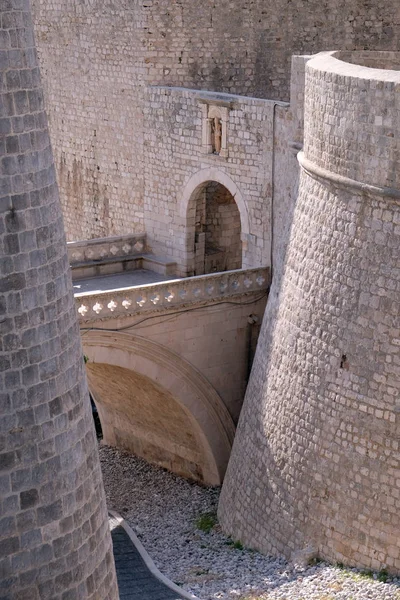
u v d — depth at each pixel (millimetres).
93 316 33281
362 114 25969
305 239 28844
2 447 14891
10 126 14570
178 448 38125
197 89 38656
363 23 38750
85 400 16219
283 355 29609
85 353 33531
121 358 34281
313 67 28344
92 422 16484
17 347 14914
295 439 28750
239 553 30312
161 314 34500
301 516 28438
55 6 42062
